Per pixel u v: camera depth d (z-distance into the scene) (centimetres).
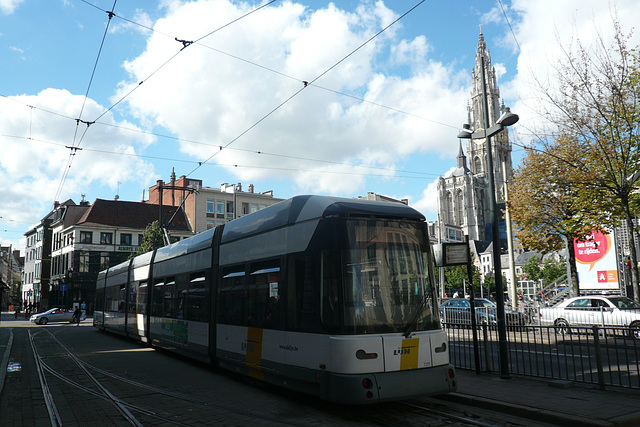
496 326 1095
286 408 860
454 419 768
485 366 1136
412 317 826
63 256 6444
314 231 860
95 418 806
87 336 2628
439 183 16500
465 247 1116
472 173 16638
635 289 1786
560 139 2055
